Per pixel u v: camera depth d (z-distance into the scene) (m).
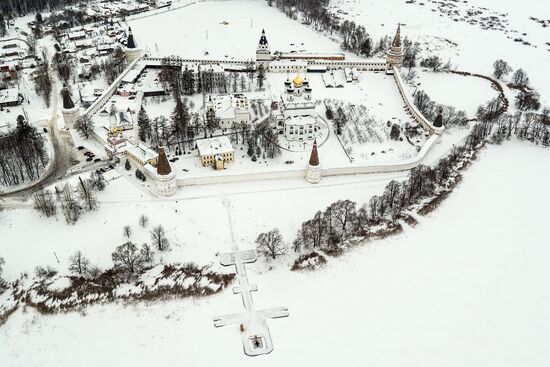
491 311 168.25
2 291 171.62
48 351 152.75
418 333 159.50
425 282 177.88
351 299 170.50
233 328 159.25
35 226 194.88
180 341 155.38
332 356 151.62
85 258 179.38
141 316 163.25
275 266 182.50
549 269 186.25
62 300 167.62
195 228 195.50
